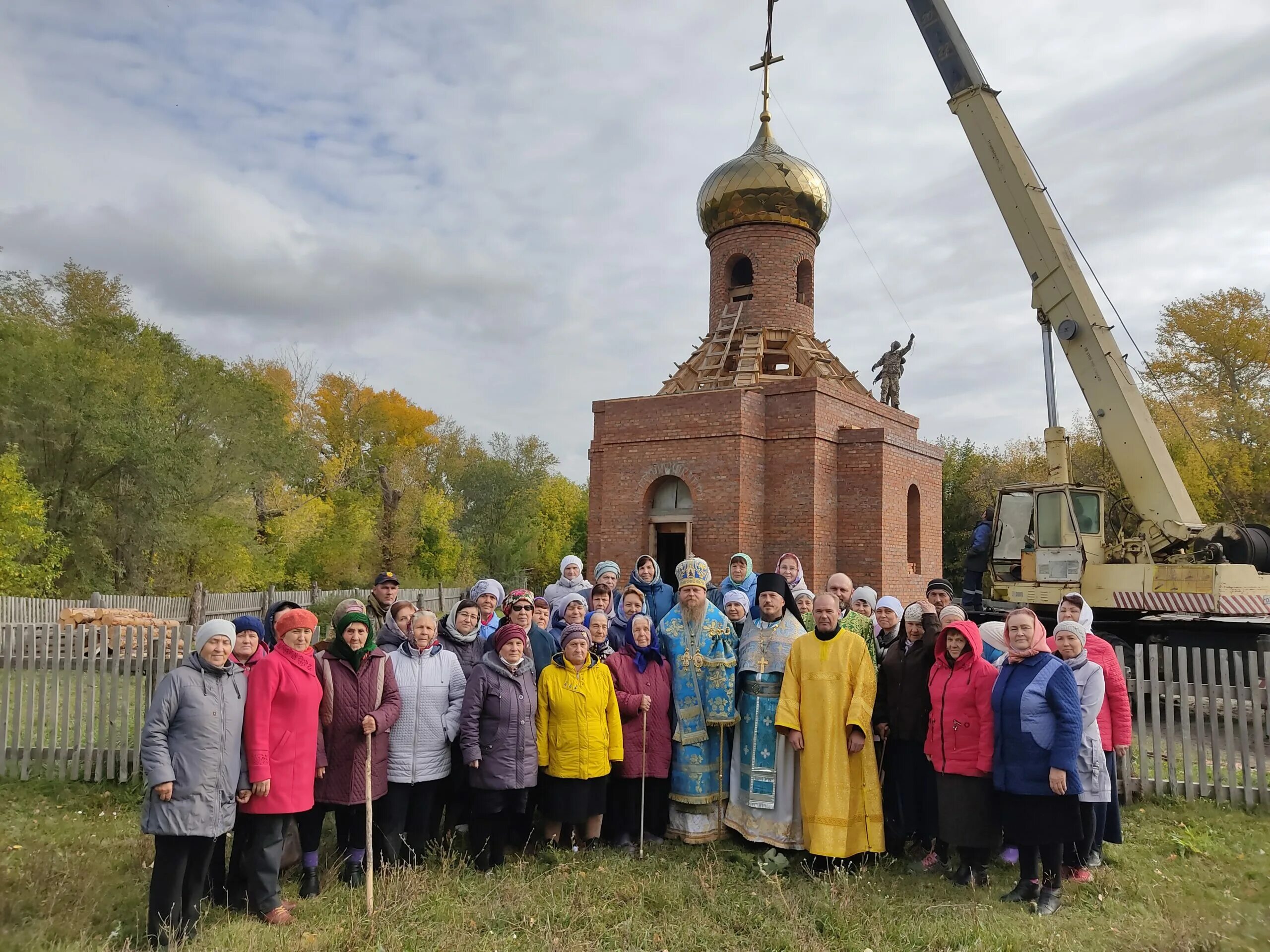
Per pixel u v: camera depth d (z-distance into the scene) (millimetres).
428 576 36062
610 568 7926
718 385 18328
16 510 17828
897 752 6418
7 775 7879
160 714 4633
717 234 20109
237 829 5262
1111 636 11844
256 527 30219
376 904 5109
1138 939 4723
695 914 5117
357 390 49938
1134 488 12250
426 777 5875
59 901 5027
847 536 16812
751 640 6559
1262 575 11414
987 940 4738
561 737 6078
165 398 25656
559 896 5352
